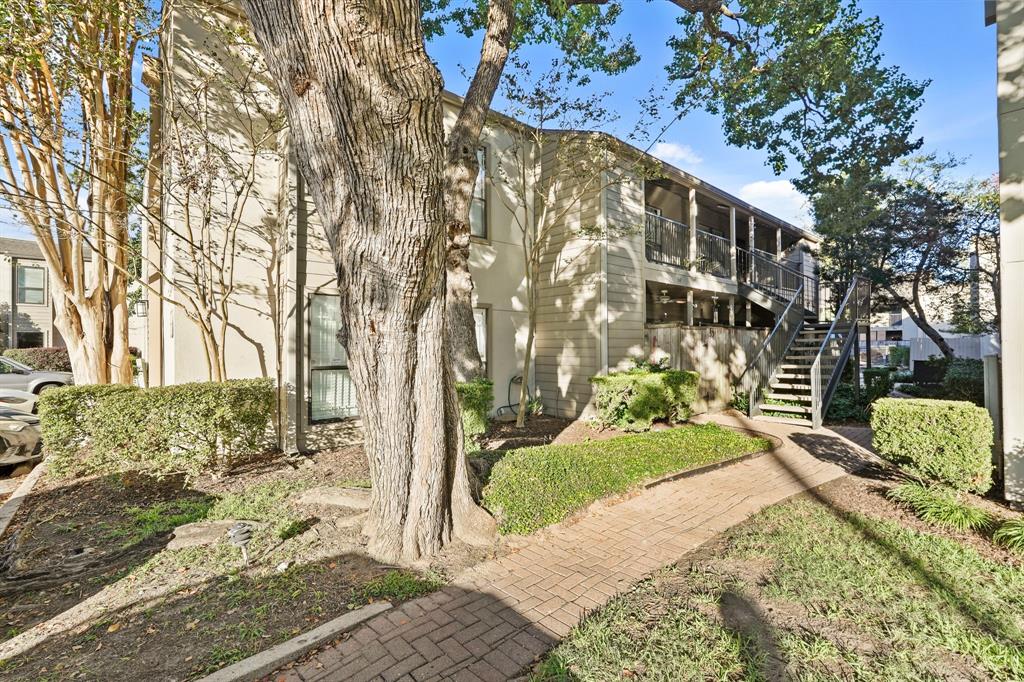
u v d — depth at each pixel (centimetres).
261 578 298
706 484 504
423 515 327
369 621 254
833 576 293
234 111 636
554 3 662
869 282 1175
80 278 667
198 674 211
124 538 360
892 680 203
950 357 1245
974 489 426
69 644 238
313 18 219
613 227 858
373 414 318
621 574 307
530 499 406
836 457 616
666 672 210
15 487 543
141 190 701
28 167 595
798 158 1113
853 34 738
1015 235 413
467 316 664
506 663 221
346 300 294
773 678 207
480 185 884
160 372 706
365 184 247
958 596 269
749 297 1227
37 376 1084
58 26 537
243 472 536
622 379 778
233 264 618
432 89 240
